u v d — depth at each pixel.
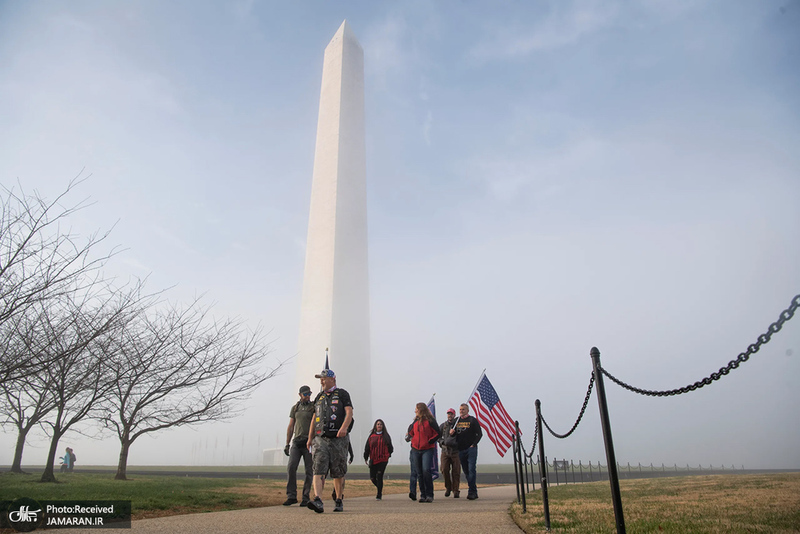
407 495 14.23
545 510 6.66
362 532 6.45
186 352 16.48
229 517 7.88
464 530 6.68
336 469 9.06
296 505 10.46
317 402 9.40
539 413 7.07
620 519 4.68
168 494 10.63
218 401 16.88
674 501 10.32
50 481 13.03
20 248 8.68
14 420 15.01
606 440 4.89
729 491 12.16
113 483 12.96
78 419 13.95
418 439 11.87
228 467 48.81
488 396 16.22
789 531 6.07
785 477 17.31
